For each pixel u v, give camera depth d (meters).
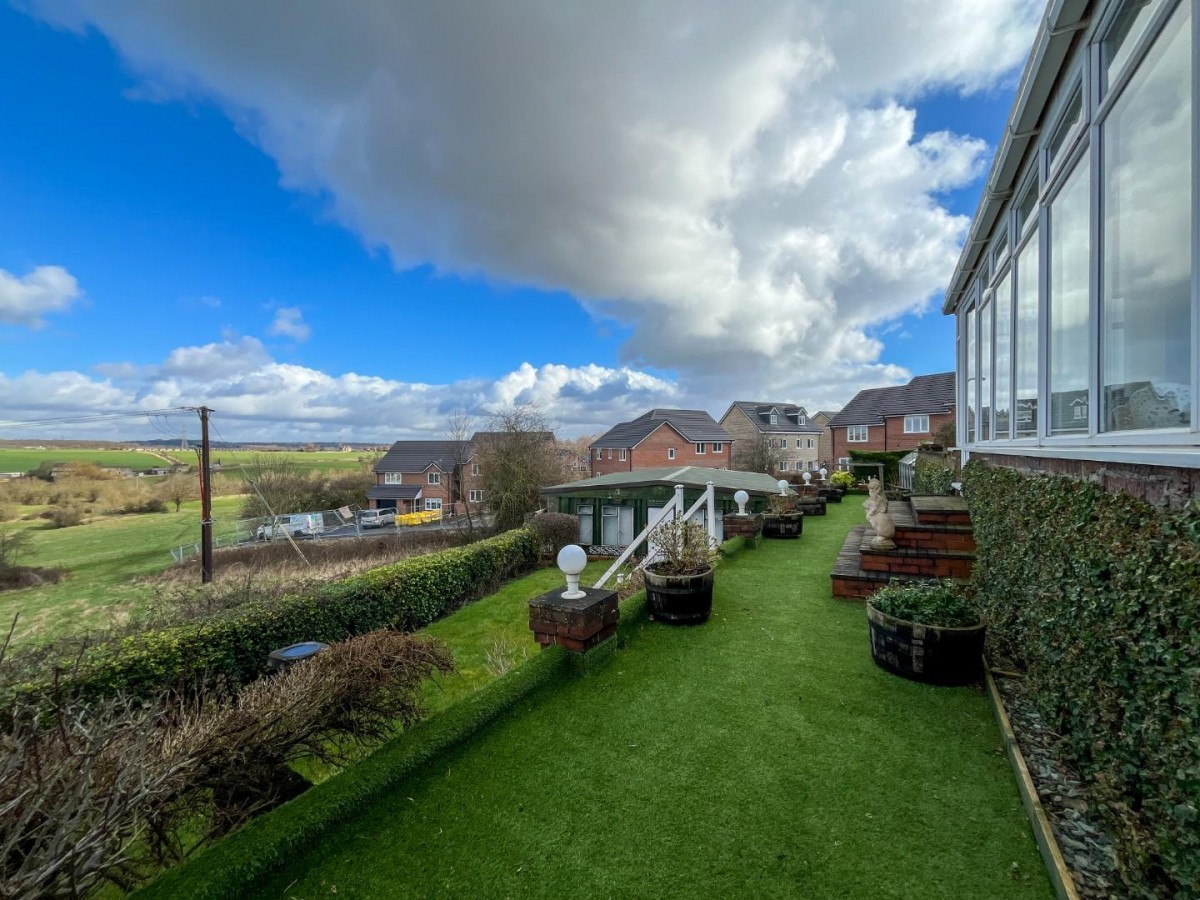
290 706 2.64
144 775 1.92
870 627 3.70
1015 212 4.58
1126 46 2.42
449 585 8.67
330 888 1.90
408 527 30.84
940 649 3.26
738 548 7.84
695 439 37.91
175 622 6.41
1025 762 2.40
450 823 2.22
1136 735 1.71
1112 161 2.49
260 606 6.14
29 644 4.89
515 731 2.92
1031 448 3.73
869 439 31.52
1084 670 2.14
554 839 2.11
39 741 1.97
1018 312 4.52
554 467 21.95
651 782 2.44
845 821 2.12
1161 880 1.54
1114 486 2.23
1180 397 1.88
